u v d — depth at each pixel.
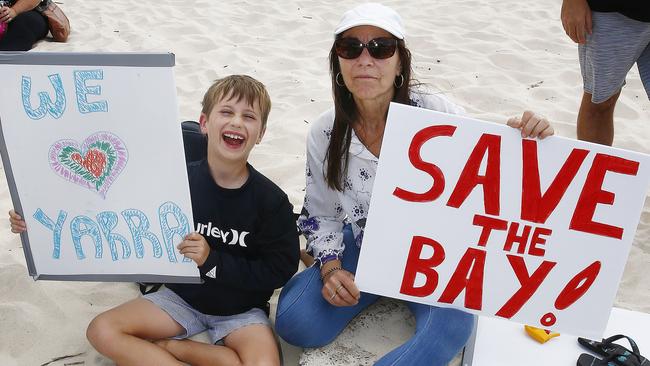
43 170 2.10
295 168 3.45
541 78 4.57
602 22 2.81
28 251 2.24
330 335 2.29
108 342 2.15
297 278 2.38
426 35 5.24
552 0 6.08
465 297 2.15
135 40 5.21
